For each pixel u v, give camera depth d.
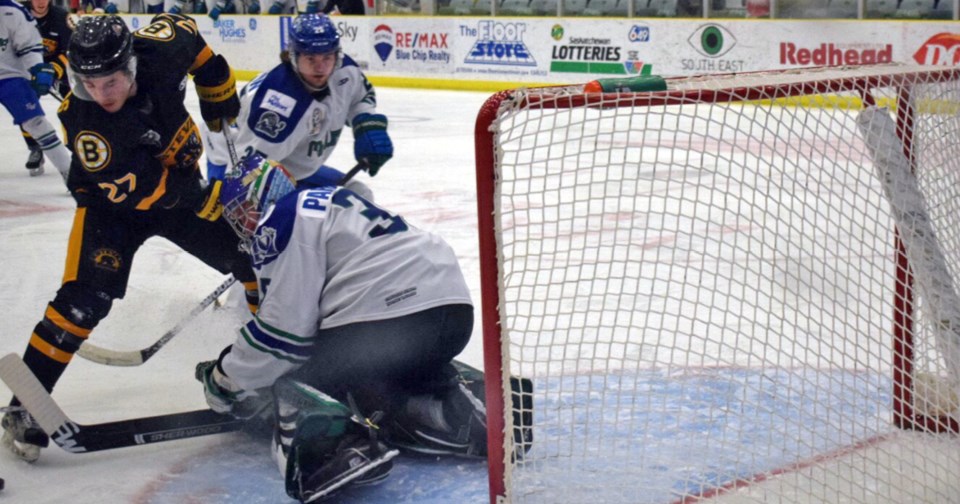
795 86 3.13
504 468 2.95
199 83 4.22
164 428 3.55
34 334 3.65
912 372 3.39
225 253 4.11
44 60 8.77
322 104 4.74
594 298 5.10
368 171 5.10
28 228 7.40
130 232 3.83
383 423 3.60
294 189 3.49
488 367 2.93
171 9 20.50
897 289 3.45
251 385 3.43
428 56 17.34
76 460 3.61
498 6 17.19
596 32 15.62
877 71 3.37
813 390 3.84
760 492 3.10
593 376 3.98
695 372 4.02
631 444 3.43
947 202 3.42
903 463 3.27
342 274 3.40
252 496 3.30
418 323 3.41
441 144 11.26
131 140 3.49
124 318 5.31
